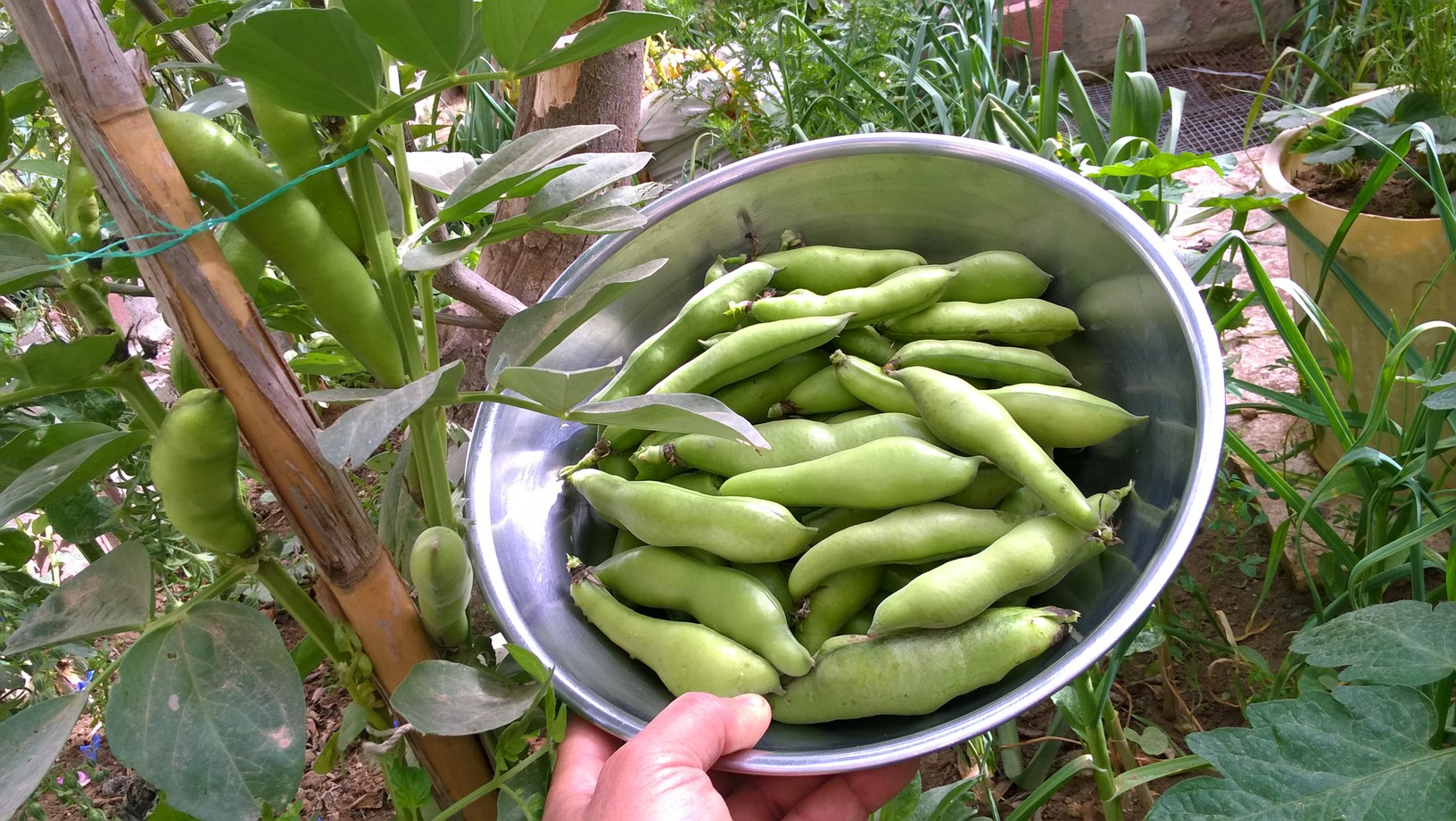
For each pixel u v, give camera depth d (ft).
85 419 3.10
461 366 1.73
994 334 3.18
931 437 2.94
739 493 2.92
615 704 2.62
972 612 2.51
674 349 3.32
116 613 2.02
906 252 3.49
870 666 2.53
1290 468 4.80
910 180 3.31
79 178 1.94
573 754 2.66
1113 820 3.29
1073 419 2.82
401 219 2.84
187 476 1.80
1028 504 2.84
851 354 3.36
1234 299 5.36
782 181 3.39
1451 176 4.43
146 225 1.69
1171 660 4.19
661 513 2.86
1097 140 5.01
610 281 2.12
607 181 2.40
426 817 2.80
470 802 2.57
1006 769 3.92
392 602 2.29
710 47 6.95
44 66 1.59
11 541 2.96
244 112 3.22
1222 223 6.27
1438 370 3.34
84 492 2.88
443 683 2.22
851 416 3.21
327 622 2.36
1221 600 4.43
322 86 1.80
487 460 2.92
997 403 2.81
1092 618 2.61
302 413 1.96
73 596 2.06
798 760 2.30
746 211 3.48
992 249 3.40
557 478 3.25
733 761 2.38
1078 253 3.12
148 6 2.54
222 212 1.88
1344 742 2.41
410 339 2.24
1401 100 4.67
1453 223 3.46
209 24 2.97
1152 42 9.57
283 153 2.02
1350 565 3.59
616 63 4.40
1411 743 2.38
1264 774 2.41
